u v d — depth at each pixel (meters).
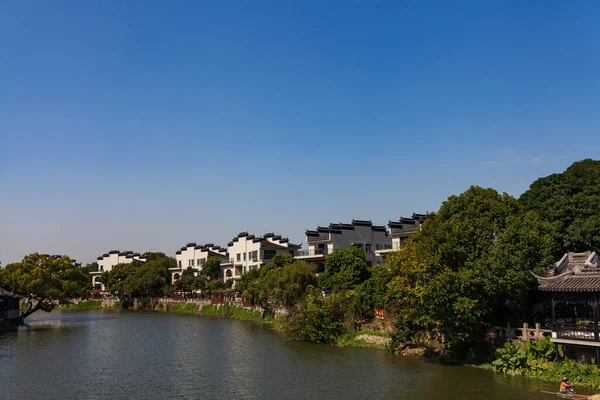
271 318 77.38
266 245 98.31
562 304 39.28
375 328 51.81
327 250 78.50
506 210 38.88
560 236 42.03
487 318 39.59
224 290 100.62
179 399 32.53
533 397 29.50
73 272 83.19
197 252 125.31
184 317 92.75
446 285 35.88
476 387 32.34
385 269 47.91
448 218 42.38
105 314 102.69
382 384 34.50
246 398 32.38
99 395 33.78
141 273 122.88
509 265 35.47
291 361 44.06
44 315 101.06
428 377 35.78
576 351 33.91
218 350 51.56
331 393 32.81
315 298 56.03
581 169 43.81
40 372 41.31
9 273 77.75
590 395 28.78
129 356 48.75
